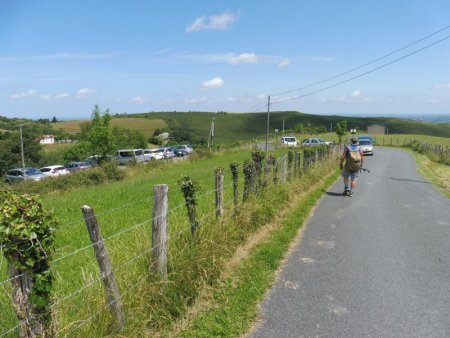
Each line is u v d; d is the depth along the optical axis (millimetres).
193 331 4520
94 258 6418
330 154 25719
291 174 13953
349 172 13914
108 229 8609
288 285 5898
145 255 4984
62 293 4766
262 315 4980
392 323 4820
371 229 9266
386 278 6219
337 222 9930
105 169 27453
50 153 74250
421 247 7875
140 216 10109
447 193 14898
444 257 7266
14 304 3115
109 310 3961
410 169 24844
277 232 8648
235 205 8109
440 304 5336
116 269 4527
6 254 3023
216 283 5723
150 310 4543
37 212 3113
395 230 9195
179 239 5828
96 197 15492
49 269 3225
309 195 13508
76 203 13945
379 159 33625
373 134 92875
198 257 5648
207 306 5137
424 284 5996
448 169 25578
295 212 10648
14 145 65812
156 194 4820
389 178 19656
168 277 5051
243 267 6438
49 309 3289
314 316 4973
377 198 13531
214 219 7027
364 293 5656
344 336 4523
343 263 6887
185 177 6098
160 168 34062
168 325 4590
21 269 3053
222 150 48219
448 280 6164
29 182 24578
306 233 8852
